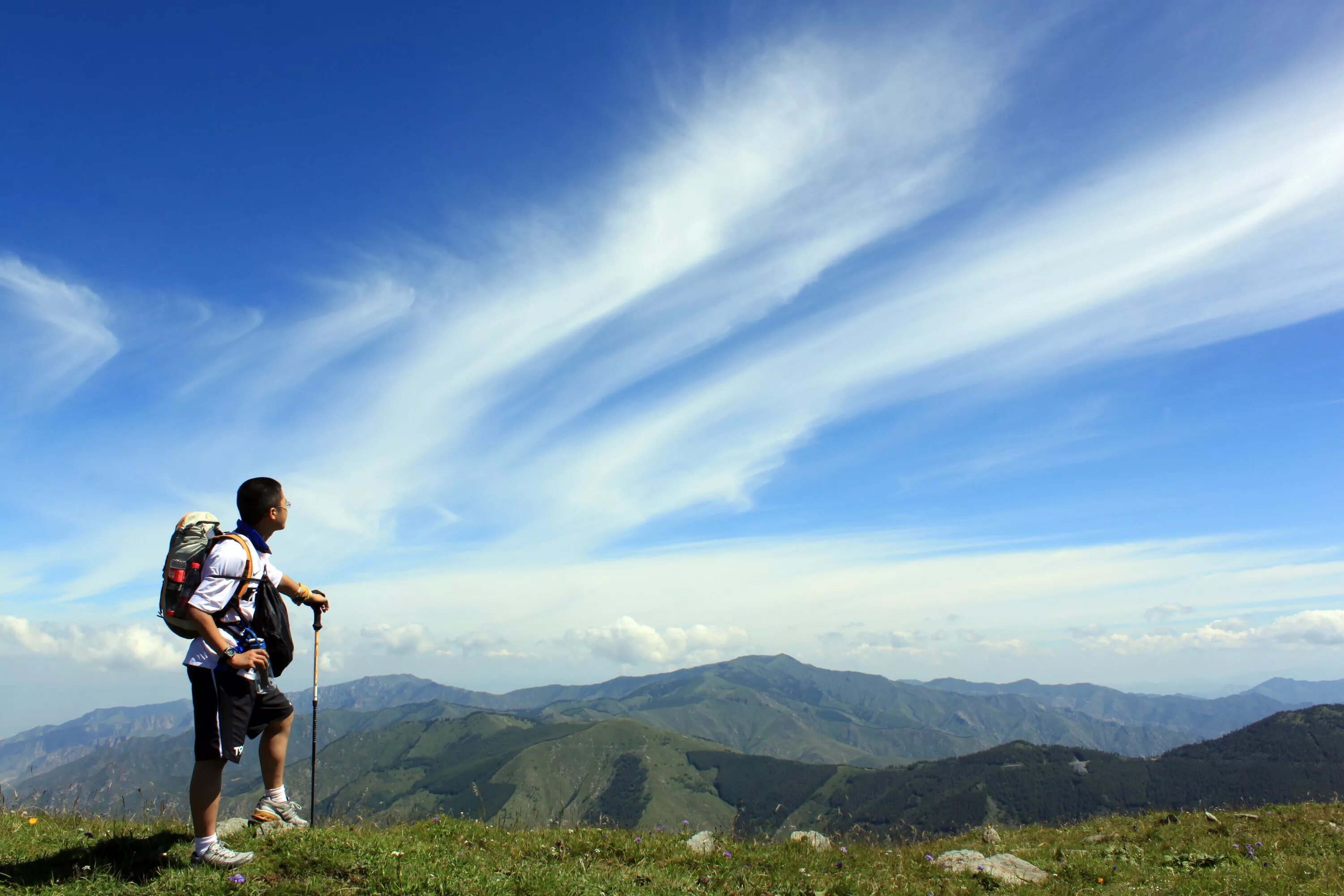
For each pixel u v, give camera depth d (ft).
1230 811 58.13
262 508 26.05
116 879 23.12
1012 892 33.76
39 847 27.99
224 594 23.90
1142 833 51.21
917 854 41.32
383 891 23.82
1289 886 33.09
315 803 30.27
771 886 31.60
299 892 23.45
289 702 28.50
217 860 24.27
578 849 34.14
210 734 23.94
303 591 29.27
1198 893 32.40
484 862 28.40
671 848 35.55
